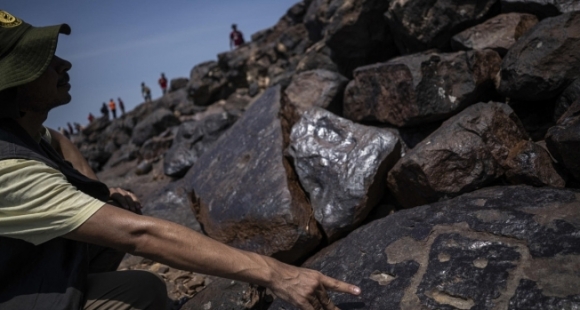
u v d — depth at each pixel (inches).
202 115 484.1
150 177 342.6
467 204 97.0
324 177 124.9
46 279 69.2
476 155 109.6
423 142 117.5
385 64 147.1
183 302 116.8
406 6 177.3
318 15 283.4
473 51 139.3
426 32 176.1
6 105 67.5
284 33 443.2
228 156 152.2
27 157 65.4
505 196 95.1
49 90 72.8
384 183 126.7
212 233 131.1
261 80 467.2
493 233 86.0
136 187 304.0
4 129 67.3
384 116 150.1
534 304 71.6
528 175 104.8
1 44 67.0
